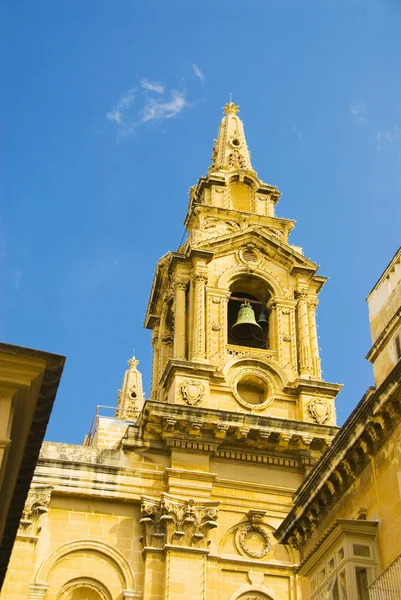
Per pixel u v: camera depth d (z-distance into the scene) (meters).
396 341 27.97
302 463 40.22
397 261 29.39
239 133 53.59
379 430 25.55
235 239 46.09
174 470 38.75
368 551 25.05
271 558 38.28
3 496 21.45
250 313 44.47
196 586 36.31
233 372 42.38
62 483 37.97
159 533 37.47
